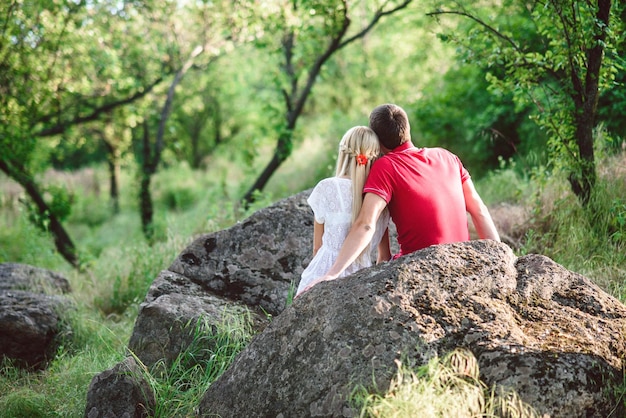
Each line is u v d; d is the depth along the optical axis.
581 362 2.66
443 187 3.35
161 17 11.66
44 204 11.11
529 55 5.30
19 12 9.64
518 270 3.21
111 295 6.40
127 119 13.70
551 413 2.56
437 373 2.61
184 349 3.93
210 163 21.11
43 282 5.98
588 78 5.01
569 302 3.07
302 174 12.95
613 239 4.97
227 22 11.38
